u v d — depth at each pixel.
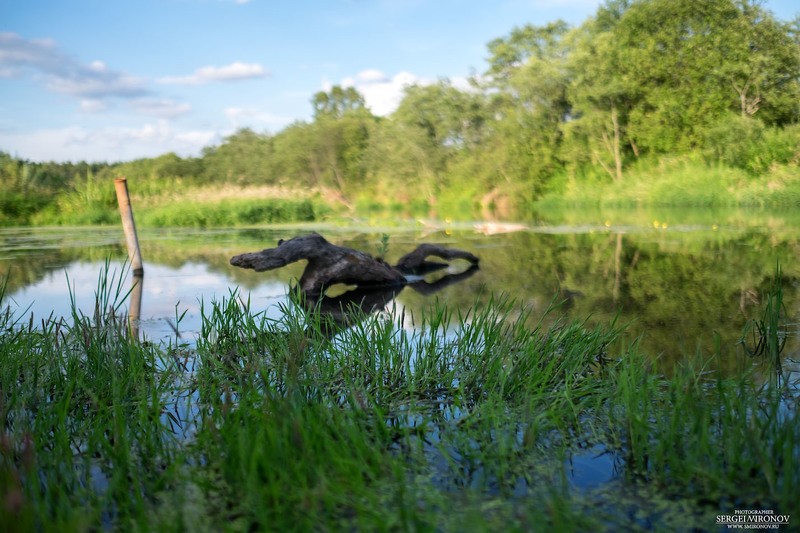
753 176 20.73
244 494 2.02
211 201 20.78
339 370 3.28
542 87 27.94
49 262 8.88
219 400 2.72
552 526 1.82
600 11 29.95
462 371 3.30
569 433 2.55
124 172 39.25
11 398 2.90
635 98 26.91
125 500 2.04
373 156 34.16
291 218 19.11
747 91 25.48
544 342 3.53
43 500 1.97
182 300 5.70
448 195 29.17
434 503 1.97
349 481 2.03
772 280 5.96
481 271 7.32
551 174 28.19
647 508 1.96
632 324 4.31
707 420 2.30
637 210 19.73
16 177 21.03
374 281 6.45
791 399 2.75
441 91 31.34
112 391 3.10
